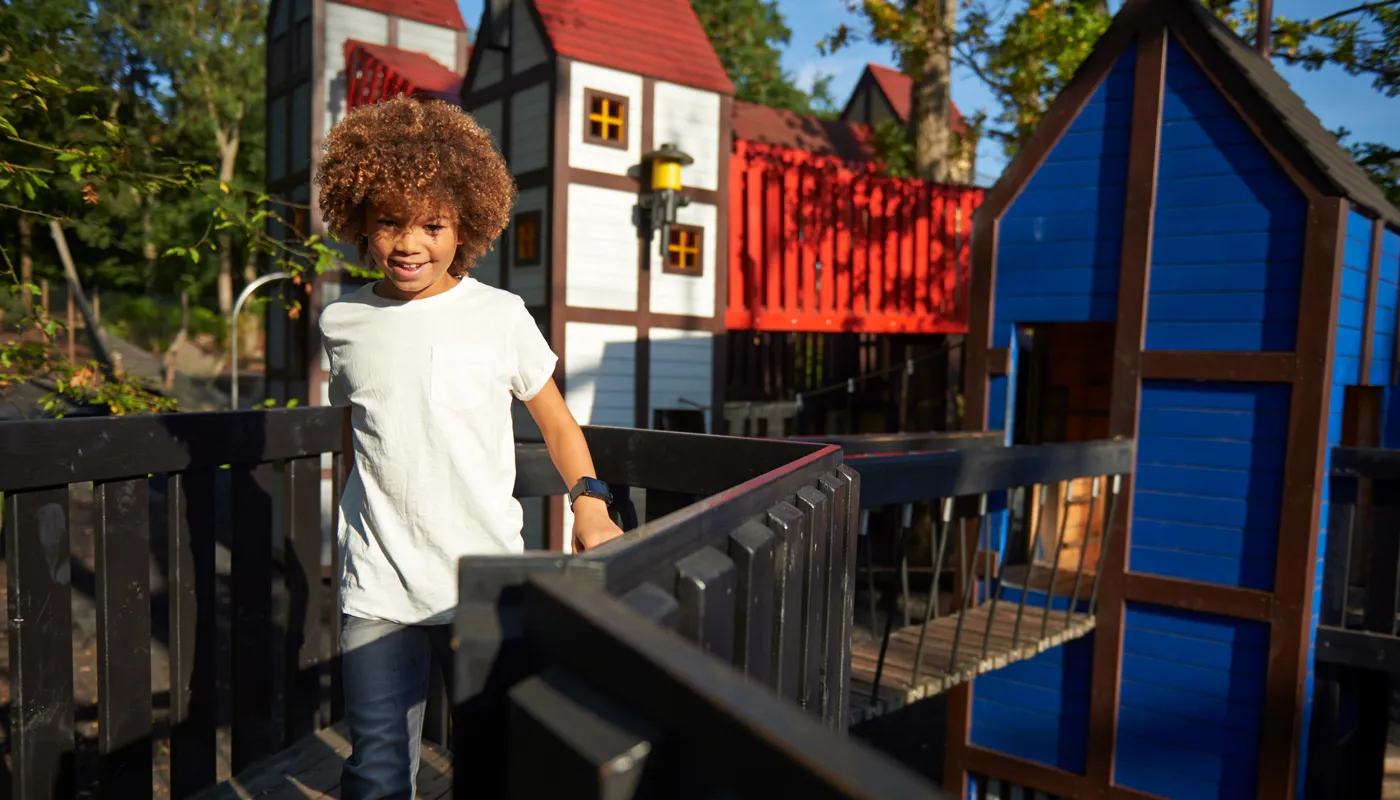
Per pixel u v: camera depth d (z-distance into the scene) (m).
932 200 13.48
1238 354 6.33
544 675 0.86
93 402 5.18
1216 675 6.55
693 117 11.27
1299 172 6.07
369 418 1.79
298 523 2.96
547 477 3.12
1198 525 6.57
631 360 10.87
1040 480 5.50
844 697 2.08
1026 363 7.67
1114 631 6.86
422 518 1.78
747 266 12.09
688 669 0.71
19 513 2.21
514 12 10.91
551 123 10.27
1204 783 6.61
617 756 0.70
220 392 27.20
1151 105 6.63
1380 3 10.56
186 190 5.34
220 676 8.06
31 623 2.24
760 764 0.62
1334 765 7.01
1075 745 7.11
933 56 16.12
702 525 1.17
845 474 2.10
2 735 5.70
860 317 12.90
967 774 7.64
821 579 1.74
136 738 2.46
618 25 10.92
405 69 13.37
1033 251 7.25
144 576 2.49
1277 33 11.44
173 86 6.06
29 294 5.20
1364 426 9.16
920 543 12.09
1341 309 6.42
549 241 10.36
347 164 1.71
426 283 1.79
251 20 35.06
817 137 23.06
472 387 1.78
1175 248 6.61
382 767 1.77
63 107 5.04
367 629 1.82
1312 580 6.22
